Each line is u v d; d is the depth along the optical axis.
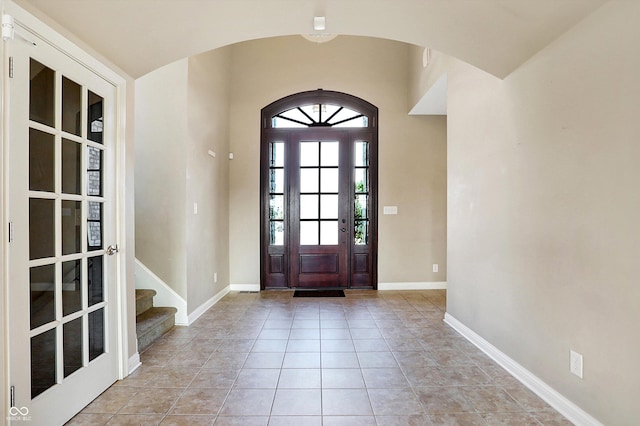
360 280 5.34
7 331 1.55
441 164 5.32
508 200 2.55
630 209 1.59
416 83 4.85
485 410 2.04
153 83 3.64
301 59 5.27
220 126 4.71
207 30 2.28
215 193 4.53
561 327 2.03
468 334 3.20
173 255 3.63
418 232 5.30
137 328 3.01
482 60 2.47
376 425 1.90
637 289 1.56
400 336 3.30
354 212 5.34
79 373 2.02
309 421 1.93
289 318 3.88
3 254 1.54
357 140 5.32
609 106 1.70
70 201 2.00
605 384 1.73
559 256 2.04
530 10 1.90
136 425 1.89
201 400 2.15
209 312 4.10
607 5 1.70
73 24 1.89
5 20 1.53
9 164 1.58
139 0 1.89
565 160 1.99
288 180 5.32
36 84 1.74
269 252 5.31
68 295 1.97
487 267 2.86
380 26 2.32
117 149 2.41
